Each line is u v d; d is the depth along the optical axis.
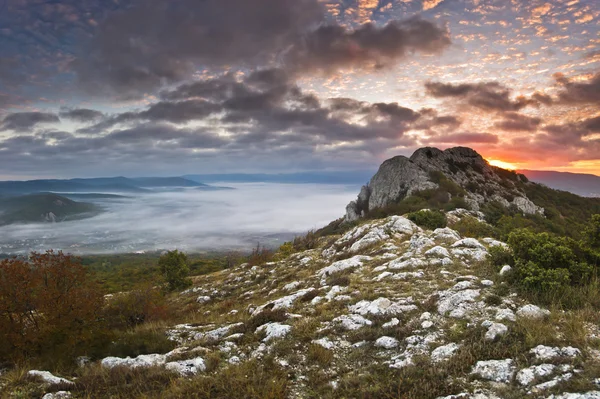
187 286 44.44
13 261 13.73
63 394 8.84
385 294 14.63
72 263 14.94
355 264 22.36
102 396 8.84
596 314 10.03
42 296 13.16
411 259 19.36
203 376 9.54
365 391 8.03
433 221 35.88
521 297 12.08
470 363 8.57
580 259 13.57
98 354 12.73
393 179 102.88
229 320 17.23
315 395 8.28
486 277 14.70
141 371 10.16
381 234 30.61
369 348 10.43
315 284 21.66
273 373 9.36
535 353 8.37
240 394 8.36
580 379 7.01
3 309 12.64
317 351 10.28
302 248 53.31
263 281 31.73
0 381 9.77
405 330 10.91
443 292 13.60
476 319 10.91
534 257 13.86
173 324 18.12
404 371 8.54
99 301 15.41
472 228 36.03
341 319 12.58
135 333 14.88
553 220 90.75
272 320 13.88
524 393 7.09
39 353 12.87
